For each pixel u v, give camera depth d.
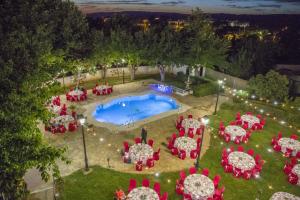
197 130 25.81
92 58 34.88
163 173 20.44
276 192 18.59
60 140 23.98
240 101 34.56
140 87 38.00
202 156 22.89
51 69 14.73
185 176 19.58
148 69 44.66
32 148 10.52
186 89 36.38
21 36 15.94
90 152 22.50
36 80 12.17
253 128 27.70
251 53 41.25
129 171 20.50
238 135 24.84
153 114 31.77
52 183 18.62
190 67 37.66
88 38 34.53
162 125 27.67
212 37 37.81
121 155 22.30
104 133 25.55
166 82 40.16
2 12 25.89
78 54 32.62
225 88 38.47
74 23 32.19
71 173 19.88
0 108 10.22
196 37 36.81
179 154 22.23
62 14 31.78
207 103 33.84
